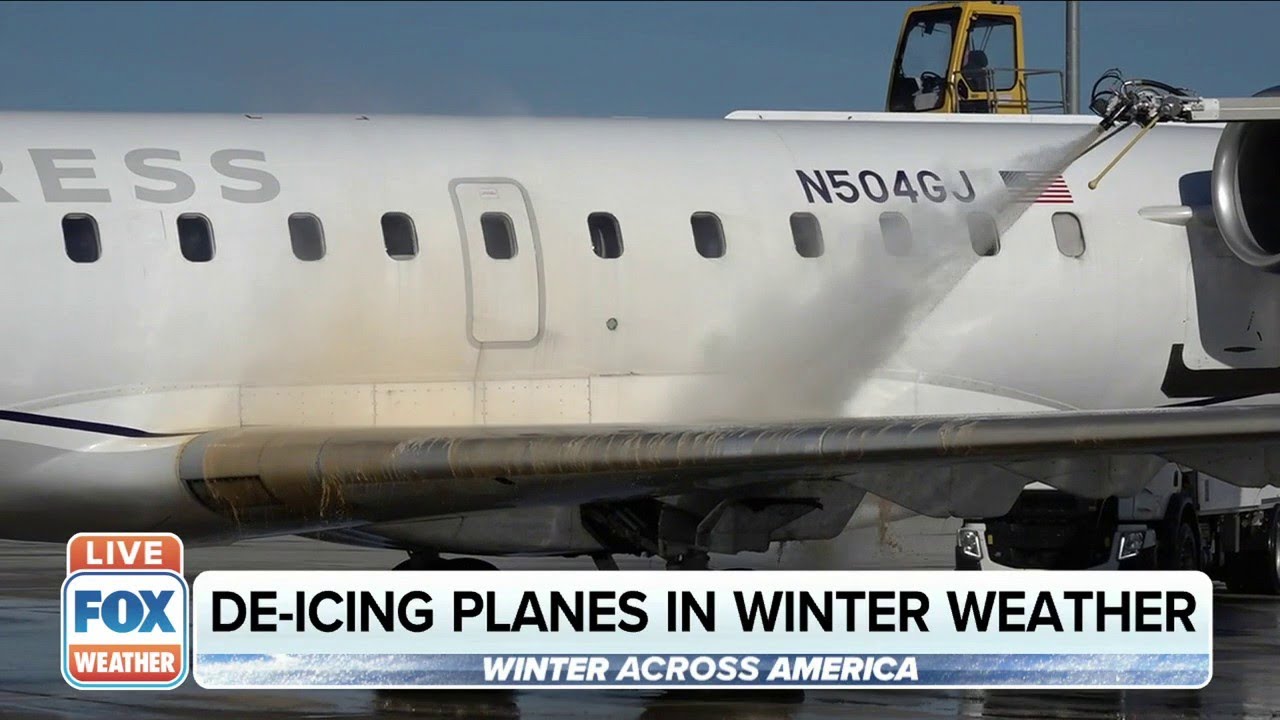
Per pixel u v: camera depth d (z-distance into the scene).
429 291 53.69
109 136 51.75
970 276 62.19
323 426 52.31
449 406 54.16
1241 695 47.75
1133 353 65.31
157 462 50.06
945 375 62.00
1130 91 59.06
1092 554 65.06
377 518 50.50
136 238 50.16
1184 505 67.75
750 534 51.38
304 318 51.97
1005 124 66.62
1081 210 64.62
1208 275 66.31
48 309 48.91
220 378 50.91
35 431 48.97
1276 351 67.62
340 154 54.03
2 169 49.75
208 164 52.16
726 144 60.22
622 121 59.72
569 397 55.75
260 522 51.12
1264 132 63.12
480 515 53.31
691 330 57.38
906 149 63.09
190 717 43.41
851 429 44.97
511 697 47.31
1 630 60.12
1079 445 43.44
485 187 55.25
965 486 48.16
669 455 45.88
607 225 56.62
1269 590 75.56
